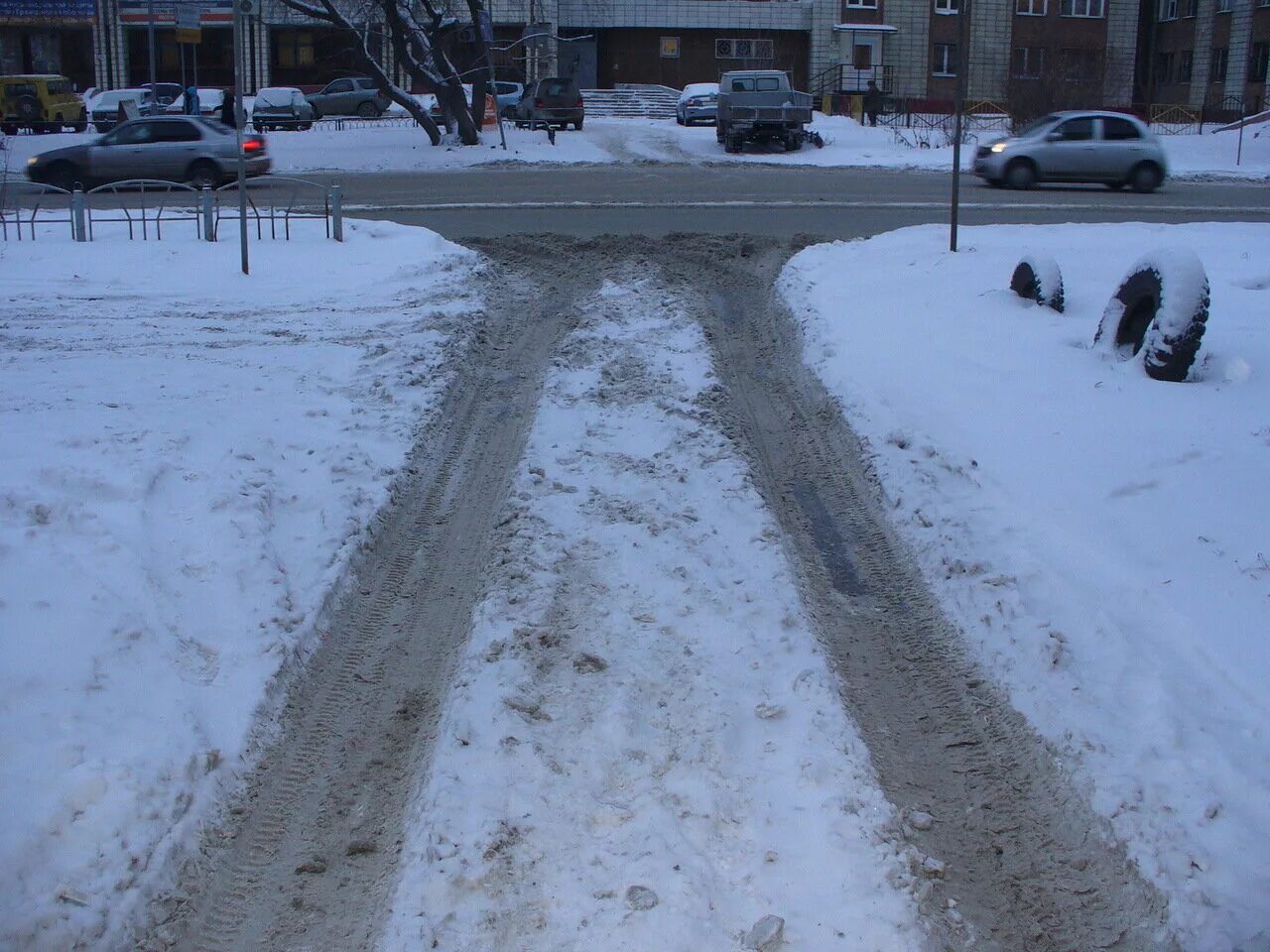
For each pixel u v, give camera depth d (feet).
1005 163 90.53
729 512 24.73
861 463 28.27
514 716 17.03
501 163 109.60
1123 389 30.78
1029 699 17.76
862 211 73.31
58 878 13.76
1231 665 17.70
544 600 20.56
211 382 33.53
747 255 55.42
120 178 90.53
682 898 13.43
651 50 189.98
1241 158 123.75
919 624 20.95
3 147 117.29
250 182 92.43
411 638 20.53
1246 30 170.40
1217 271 46.68
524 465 27.32
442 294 47.16
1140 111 167.12
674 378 34.37
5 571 19.47
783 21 186.19
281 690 18.40
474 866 14.02
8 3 181.06
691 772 15.85
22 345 38.65
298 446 27.91
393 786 16.33
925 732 17.70
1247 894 13.60
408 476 27.40
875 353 35.76
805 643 19.38
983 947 13.35
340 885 14.44
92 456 25.54
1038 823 15.57
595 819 14.93
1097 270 46.62
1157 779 15.47
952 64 186.39
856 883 13.82
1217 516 22.74
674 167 108.47
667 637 19.38
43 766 15.25
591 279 50.52
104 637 18.15
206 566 21.06
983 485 25.13
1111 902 14.07
